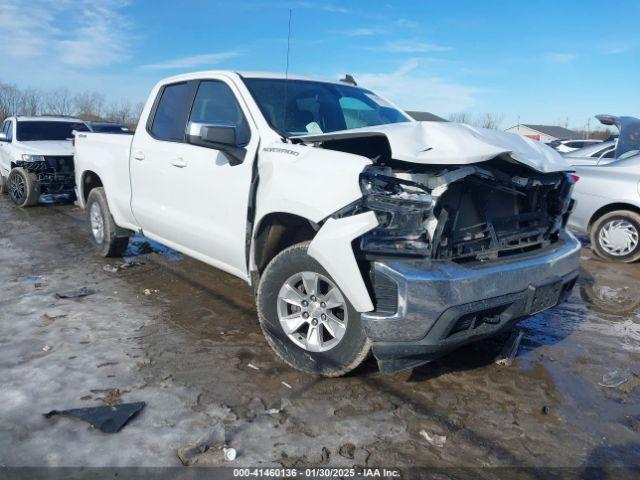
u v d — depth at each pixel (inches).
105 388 117.3
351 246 104.4
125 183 195.2
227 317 164.1
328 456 97.0
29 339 142.0
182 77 176.1
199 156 154.7
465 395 120.9
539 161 115.9
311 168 116.1
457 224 111.2
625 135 279.0
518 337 145.3
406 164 116.1
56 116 457.4
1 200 413.1
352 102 172.1
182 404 111.8
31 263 220.8
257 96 149.3
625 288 211.8
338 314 122.3
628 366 139.9
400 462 96.3
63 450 95.3
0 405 108.8
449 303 103.1
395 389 121.8
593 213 258.2
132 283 196.1
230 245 144.9
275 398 115.7
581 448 103.0
